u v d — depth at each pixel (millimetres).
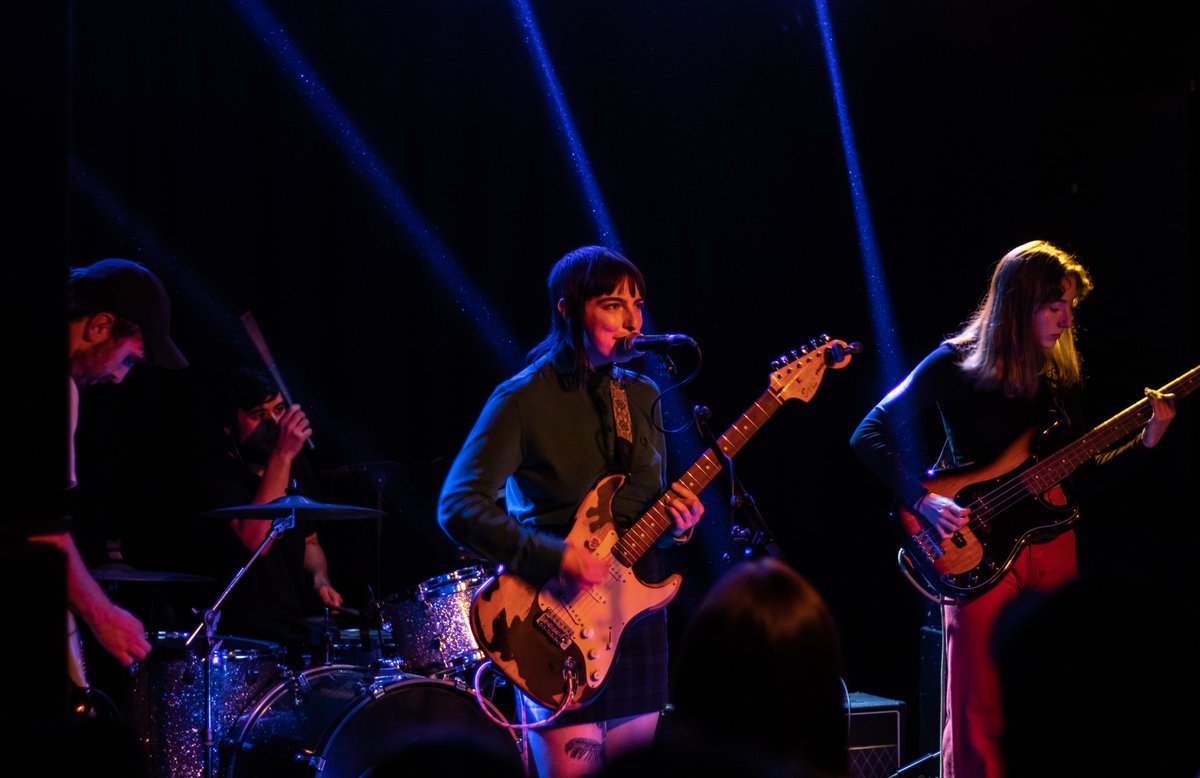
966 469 3441
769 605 1181
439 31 5180
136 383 4688
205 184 4805
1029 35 5527
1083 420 3586
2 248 1040
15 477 1039
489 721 3730
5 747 869
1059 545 3426
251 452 4500
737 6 5602
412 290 5168
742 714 1164
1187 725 1014
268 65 4906
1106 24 5445
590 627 2760
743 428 2961
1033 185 5559
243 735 3570
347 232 5055
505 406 2791
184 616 4441
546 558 2680
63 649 1006
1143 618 1025
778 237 5684
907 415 3541
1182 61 5387
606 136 5473
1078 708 1027
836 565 5691
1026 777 1057
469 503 2707
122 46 4680
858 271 5719
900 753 4320
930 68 5633
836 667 1200
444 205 5199
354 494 5055
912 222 5684
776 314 5691
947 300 5652
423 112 5156
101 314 2689
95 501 4551
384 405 5129
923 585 3520
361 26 5051
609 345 2840
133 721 3664
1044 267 3367
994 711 3324
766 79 5652
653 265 5562
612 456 2857
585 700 2742
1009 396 3438
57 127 1066
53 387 1059
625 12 5496
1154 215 5434
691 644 1203
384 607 3869
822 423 5727
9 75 1047
